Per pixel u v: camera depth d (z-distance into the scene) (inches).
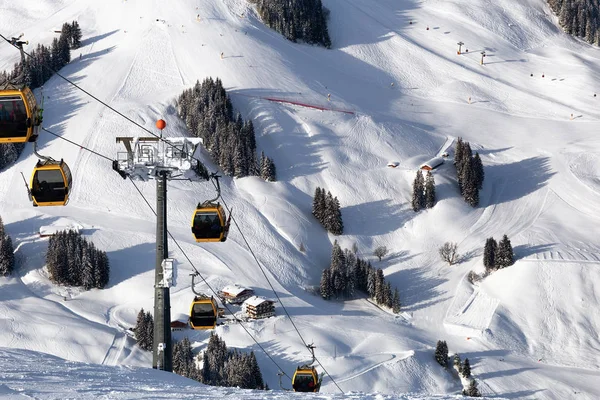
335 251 7465.6
